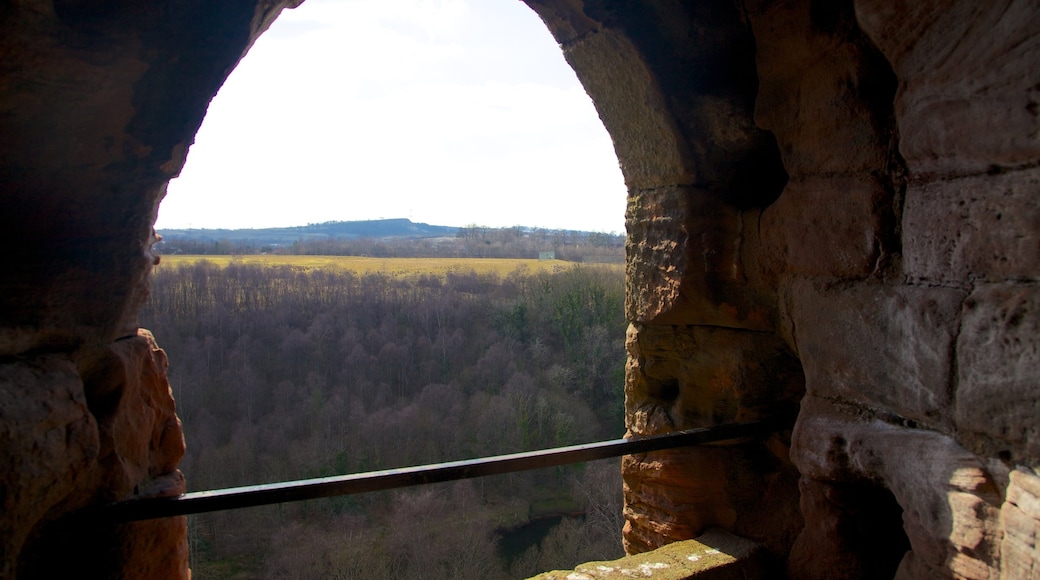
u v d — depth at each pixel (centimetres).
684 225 221
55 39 117
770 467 227
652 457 245
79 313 138
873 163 155
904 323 142
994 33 115
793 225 181
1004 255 118
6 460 109
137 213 143
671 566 203
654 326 245
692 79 215
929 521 131
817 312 171
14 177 125
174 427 173
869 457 150
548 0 225
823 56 164
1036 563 108
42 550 131
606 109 241
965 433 126
